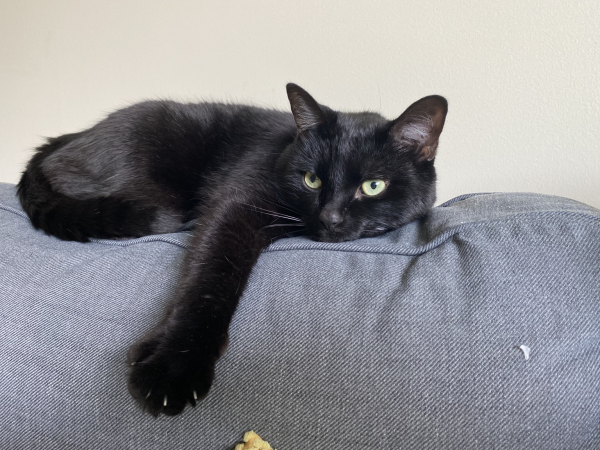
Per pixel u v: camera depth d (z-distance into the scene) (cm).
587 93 42
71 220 32
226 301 26
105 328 25
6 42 68
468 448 21
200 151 41
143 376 23
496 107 46
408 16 47
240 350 24
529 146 46
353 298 24
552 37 43
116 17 60
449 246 27
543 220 26
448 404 21
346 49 51
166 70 60
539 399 21
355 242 31
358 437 22
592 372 21
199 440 23
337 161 36
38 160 40
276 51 54
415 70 48
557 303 23
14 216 34
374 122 38
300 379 23
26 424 24
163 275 28
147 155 39
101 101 65
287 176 38
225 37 56
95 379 24
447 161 50
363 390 22
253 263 29
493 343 22
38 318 26
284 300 25
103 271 28
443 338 22
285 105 55
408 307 23
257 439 22
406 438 21
